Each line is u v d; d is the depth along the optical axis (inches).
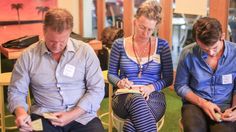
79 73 74.7
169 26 156.3
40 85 73.4
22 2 172.2
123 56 88.6
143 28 83.5
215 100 80.6
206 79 80.1
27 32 176.6
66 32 68.1
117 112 82.6
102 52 139.3
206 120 76.3
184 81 83.1
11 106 71.3
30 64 72.9
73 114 71.6
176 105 137.8
